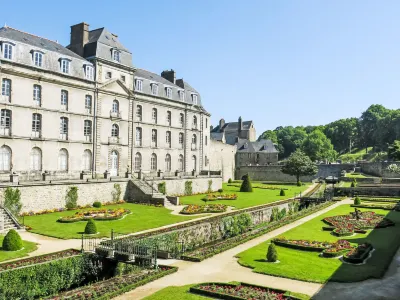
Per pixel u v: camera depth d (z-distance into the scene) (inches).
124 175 2021.4
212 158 3260.3
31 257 787.4
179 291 652.7
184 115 2498.8
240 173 3858.3
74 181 1521.9
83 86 1800.0
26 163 1577.3
